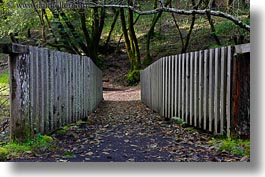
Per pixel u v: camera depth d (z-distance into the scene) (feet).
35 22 46.06
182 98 21.29
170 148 14.58
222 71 15.97
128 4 27.07
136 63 63.57
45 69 16.75
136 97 49.60
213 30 45.93
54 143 14.90
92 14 55.42
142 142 16.06
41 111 16.17
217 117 16.51
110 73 70.33
